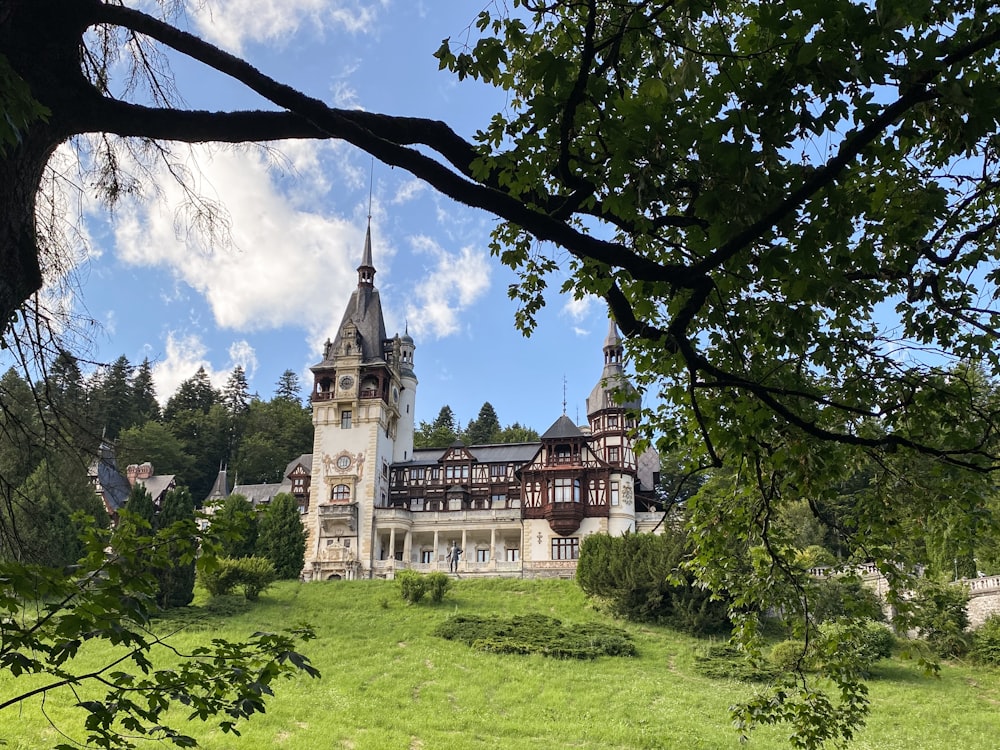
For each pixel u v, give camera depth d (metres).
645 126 5.23
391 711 25.03
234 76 5.40
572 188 5.77
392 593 49.75
